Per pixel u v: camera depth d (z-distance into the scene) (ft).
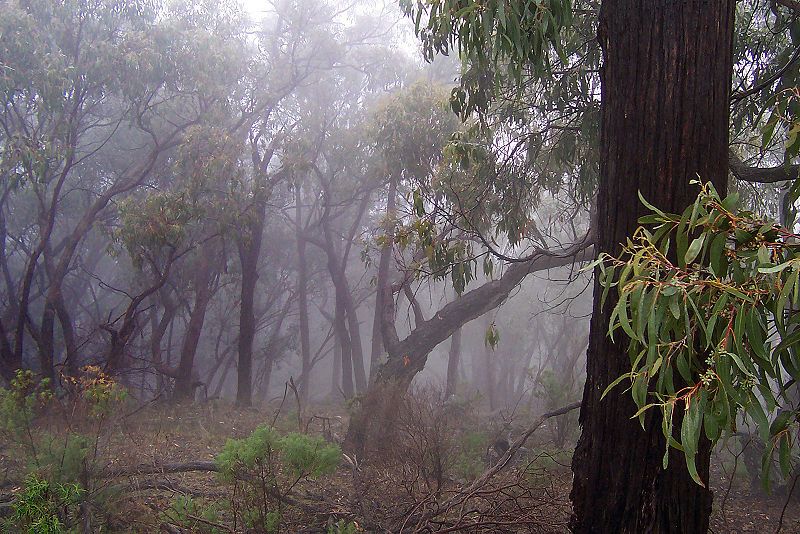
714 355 7.87
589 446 13.78
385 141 44.11
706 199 8.35
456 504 21.09
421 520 20.13
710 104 12.89
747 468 32.32
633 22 13.52
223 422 42.70
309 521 21.12
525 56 17.38
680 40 13.02
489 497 22.06
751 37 25.72
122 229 45.68
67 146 46.91
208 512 20.33
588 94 27.63
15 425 26.71
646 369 8.66
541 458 30.22
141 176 51.08
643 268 8.39
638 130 13.26
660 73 13.10
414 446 26.53
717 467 36.81
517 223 32.22
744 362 7.79
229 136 49.57
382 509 21.86
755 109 24.58
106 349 60.95
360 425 31.60
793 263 7.18
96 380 32.07
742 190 29.63
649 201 13.03
